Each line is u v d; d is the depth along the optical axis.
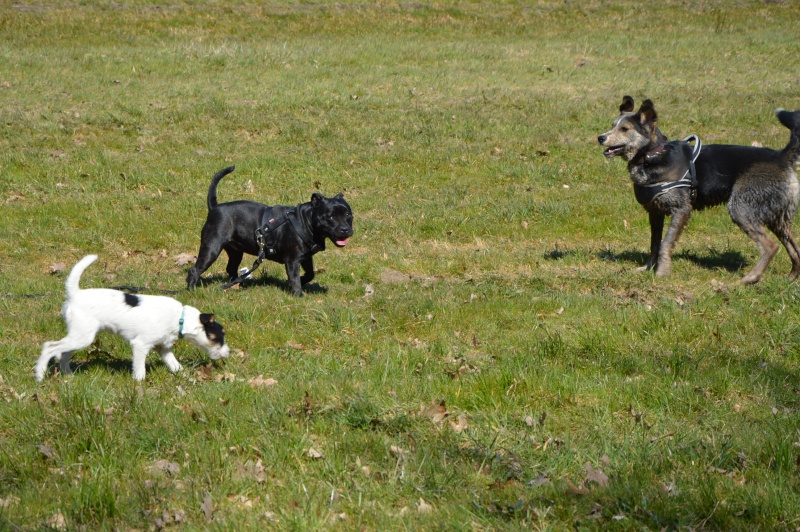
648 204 10.78
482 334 8.52
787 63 26.41
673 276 10.80
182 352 7.66
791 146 10.15
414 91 21.59
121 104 19.20
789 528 4.90
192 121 18.44
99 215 13.55
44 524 4.61
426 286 10.37
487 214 14.10
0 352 7.58
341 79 22.47
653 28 31.80
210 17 29.33
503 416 6.39
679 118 19.73
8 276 10.62
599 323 8.72
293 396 6.49
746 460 5.74
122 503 4.94
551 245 12.98
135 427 5.80
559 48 27.81
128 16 28.52
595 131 18.97
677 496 5.15
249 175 15.77
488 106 20.45
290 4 32.19
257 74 22.67
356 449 5.69
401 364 7.50
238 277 10.30
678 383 7.11
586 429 6.31
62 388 6.38
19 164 15.48
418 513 4.95
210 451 5.56
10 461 5.38
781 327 8.55
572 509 5.00
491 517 4.95
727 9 34.78
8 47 24.17
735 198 10.45
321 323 8.53
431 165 16.61
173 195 14.70
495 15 32.78
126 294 6.76
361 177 15.98
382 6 32.75
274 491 5.20
